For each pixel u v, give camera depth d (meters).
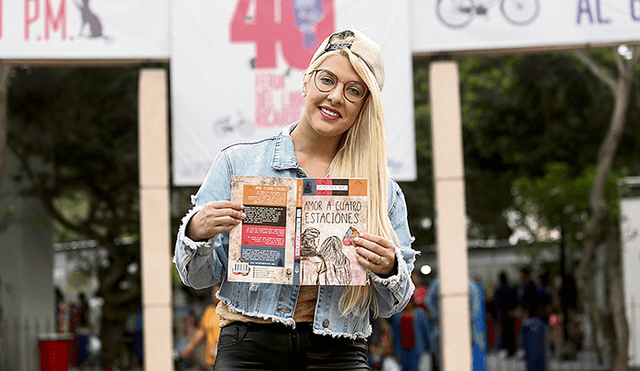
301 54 7.82
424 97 17.97
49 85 14.98
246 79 7.82
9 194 14.81
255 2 7.83
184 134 7.82
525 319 15.56
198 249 2.40
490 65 17.12
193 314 16.48
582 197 15.38
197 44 7.82
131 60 7.98
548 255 20.84
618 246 11.98
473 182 19.75
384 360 13.70
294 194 2.46
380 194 2.60
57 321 16.92
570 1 7.86
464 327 8.16
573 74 15.93
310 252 2.45
